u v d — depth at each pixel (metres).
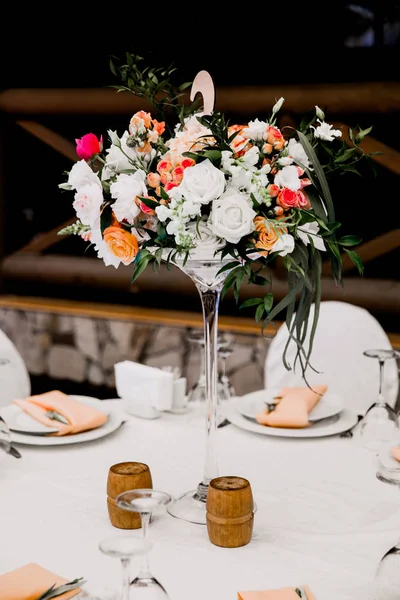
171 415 2.07
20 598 1.10
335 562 1.30
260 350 3.77
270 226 1.32
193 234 1.35
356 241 1.40
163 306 4.68
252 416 1.96
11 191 5.04
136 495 1.05
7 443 1.68
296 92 4.12
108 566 1.28
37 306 4.54
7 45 5.04
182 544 1.37
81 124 5.21
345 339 2.51
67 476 1.68
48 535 1.40
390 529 1.43
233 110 4.29
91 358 4.32
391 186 4.68
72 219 5.00
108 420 1.98
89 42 4.95
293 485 1.64
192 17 4.58
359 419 2.04
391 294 4.00
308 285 1.38
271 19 4.43
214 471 1.53
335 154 1.47
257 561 1.30
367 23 4.19
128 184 1.38
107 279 4.70
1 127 4.93
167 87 1.65
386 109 3.96
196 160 1.34
